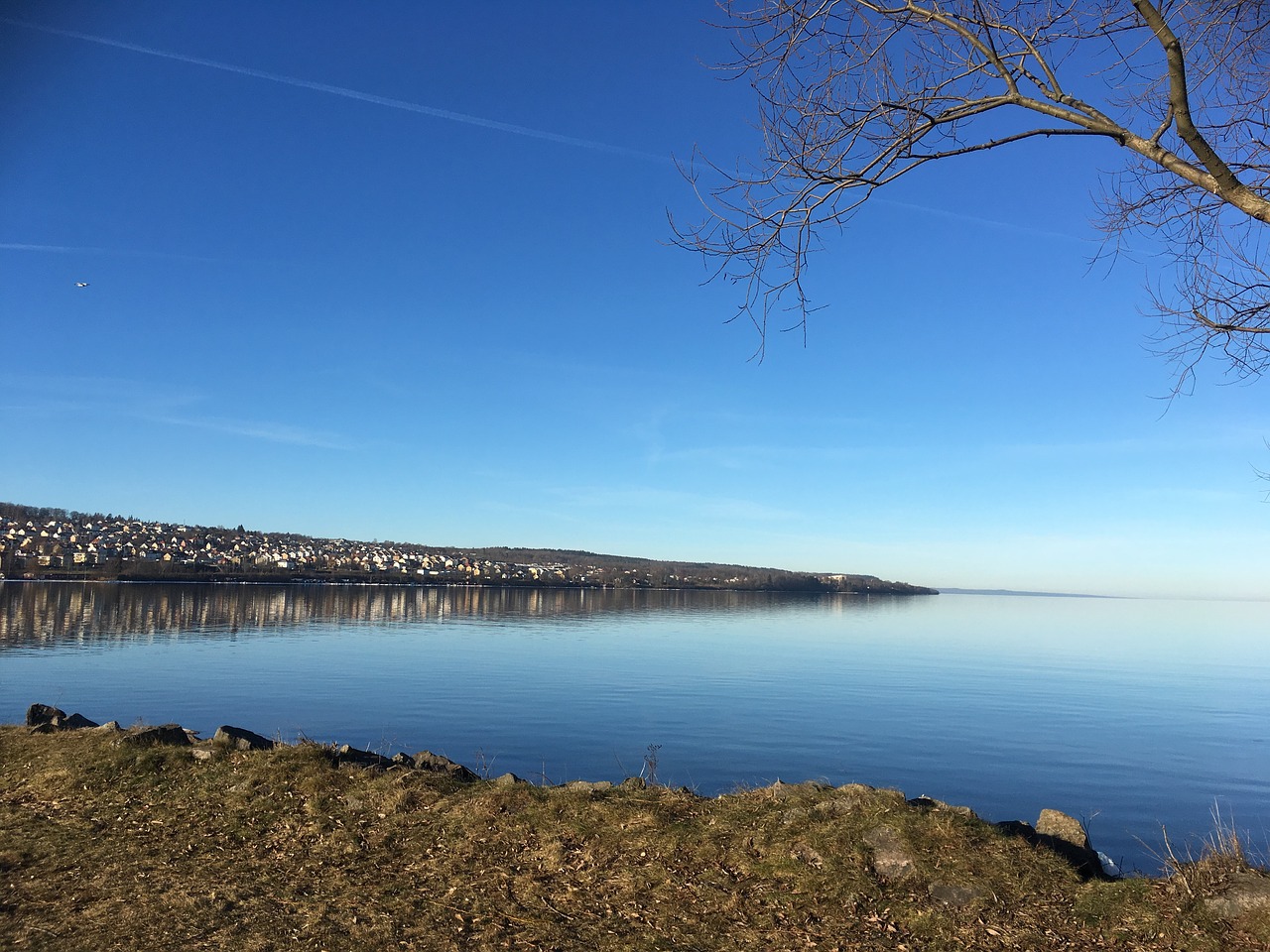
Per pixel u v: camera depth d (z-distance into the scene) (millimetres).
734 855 6129
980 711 30625
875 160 4688
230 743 8781
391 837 6770
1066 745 24422
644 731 24469
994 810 17125
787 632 72188
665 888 5762
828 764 20812
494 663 42688
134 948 4707
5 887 5676
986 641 71188
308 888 5805
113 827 7098
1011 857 5770
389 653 47031
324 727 24047
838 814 6488
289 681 34281
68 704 27141
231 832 6953
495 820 6941
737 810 6820
